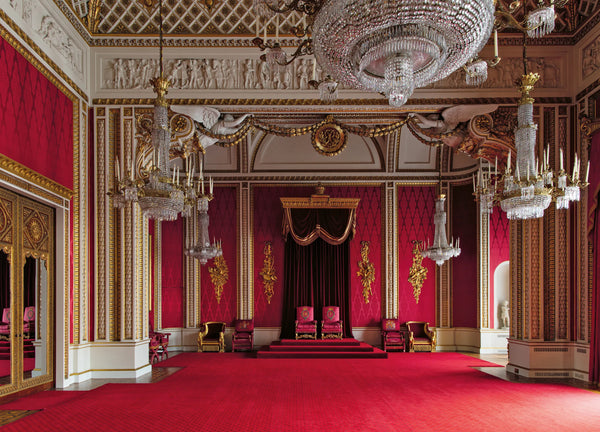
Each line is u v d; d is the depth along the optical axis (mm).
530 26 5062
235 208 14828
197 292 14641
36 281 7922
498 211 14062
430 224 14688
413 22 4051
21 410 6590
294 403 7113
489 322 13719
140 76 9703
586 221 9195
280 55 5793
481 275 13836
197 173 14688
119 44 9664
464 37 4281
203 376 9500
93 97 9648
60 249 8492
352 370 10312
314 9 5012
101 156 9609
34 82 7574
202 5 9500
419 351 13805
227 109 9852
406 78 4375
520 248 10000
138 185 6250
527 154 6242
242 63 9828
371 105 9789
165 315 14500
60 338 8375
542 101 9750
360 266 14641
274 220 14820
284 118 10461
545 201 6082
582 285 9273
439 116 10133
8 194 7086
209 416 6348
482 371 10203
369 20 4027
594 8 8984
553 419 6258
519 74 9773
